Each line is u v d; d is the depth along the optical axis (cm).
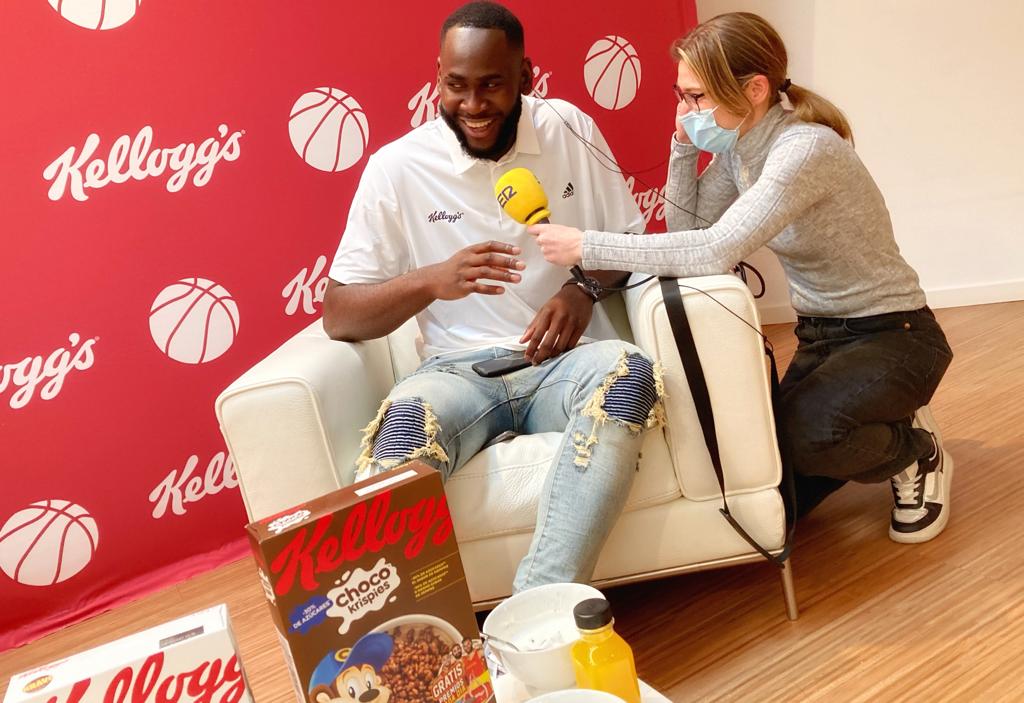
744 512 167
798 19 317
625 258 166
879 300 181
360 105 262
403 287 179
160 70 236
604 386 161
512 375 183
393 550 104
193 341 248
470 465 169
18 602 234
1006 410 239
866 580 179
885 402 176
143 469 245
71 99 228
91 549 240
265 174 252
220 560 255
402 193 195
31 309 229
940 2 300
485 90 181
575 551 152
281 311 259
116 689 99
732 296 161
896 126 315
